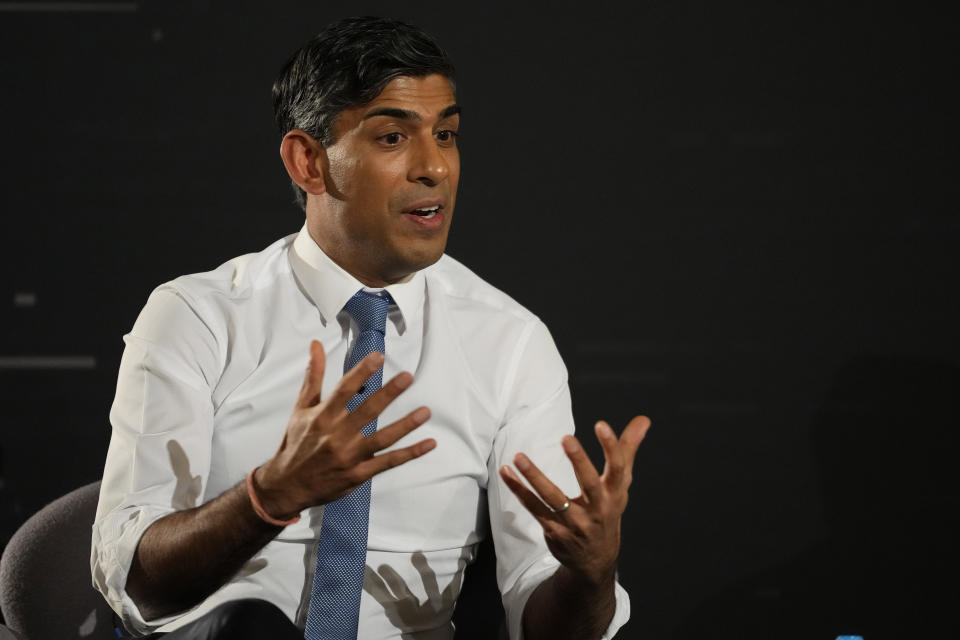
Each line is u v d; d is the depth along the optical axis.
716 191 7.41
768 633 7.54
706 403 7.47
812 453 7.47
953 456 7.41
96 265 7.37
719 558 7.54
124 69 7.29
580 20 7.34
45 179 7.33
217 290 4.78
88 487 5.21
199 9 7.27
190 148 7.33
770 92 7.35
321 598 4.38
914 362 7.41
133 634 4.38
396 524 4.70
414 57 4.43
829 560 7.49
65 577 4.95
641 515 7.53
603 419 7.49
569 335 7.46
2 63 7.26
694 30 7.34
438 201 4.48
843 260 7.41
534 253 7.43
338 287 4.73
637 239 7.42
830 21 7.31
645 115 7.38
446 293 5.14
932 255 7.37
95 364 7.41
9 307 7.38
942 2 7.27
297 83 4.64
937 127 7.32
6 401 7.43
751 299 7.43
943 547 7.43
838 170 7.37
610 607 4.32
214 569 3.94
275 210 7.37
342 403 3.50
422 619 4.73
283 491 3.62
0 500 7.46
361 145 4.44
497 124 7.37
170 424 4.47
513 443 4.92
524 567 4.71
